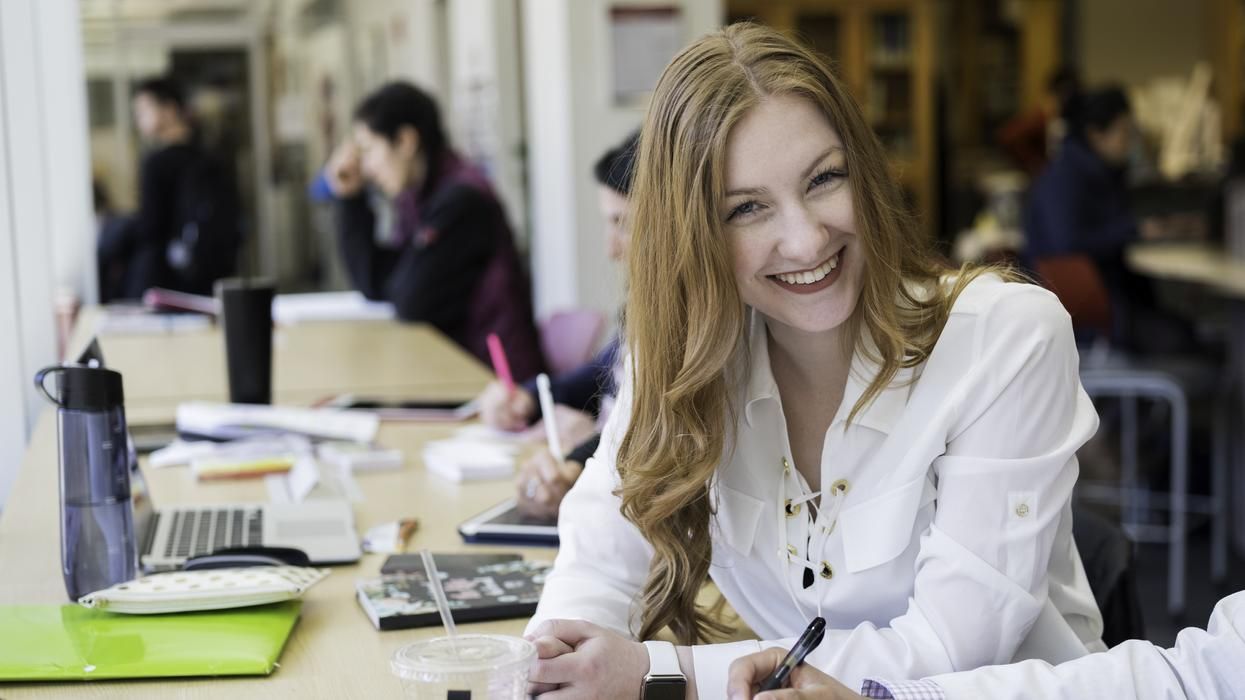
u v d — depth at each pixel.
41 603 1.54
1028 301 1.25
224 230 6.35
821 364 1.35
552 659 1.24
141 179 6.22
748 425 1.36
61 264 4.62
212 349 3.91
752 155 1.19
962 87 9.83
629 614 1.41
